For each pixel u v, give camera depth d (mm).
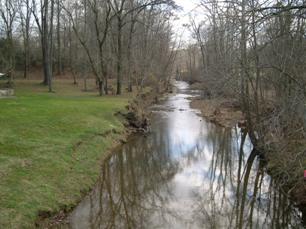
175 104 37469
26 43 45469
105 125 18734
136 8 31688
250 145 19156
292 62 10570
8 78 34344
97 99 27109
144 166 15469
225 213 10703
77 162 12922
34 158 11727
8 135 13250
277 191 12039
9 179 9859
